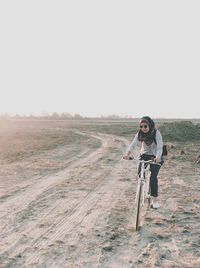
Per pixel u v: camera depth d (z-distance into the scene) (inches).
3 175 370.9
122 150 644.1
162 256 165.0
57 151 609.9
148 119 201.8
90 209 243.4
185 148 655.8
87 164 459.8
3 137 952.9
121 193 294.2
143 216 225.9
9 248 173.5
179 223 212.7
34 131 1290.6
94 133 1198.3
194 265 154.8
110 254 167.5
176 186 320.8
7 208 243.8
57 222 214.1
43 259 161.2
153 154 207.5
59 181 341.7
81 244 179.3
